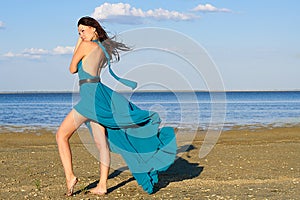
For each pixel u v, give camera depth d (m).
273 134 17.05
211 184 7.14
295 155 10.30
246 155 10.31
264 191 6.57
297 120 26.03
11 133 17.78
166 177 7.71
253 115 32.47
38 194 6.49
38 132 18.31
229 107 50.44
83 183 7.21
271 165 8.92
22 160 9.66
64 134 6.18
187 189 6.78
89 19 6.15
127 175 7.78
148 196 6.34
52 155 10.47
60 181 7.39
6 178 7.66
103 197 6.31
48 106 57.53
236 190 6.65
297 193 6.41
